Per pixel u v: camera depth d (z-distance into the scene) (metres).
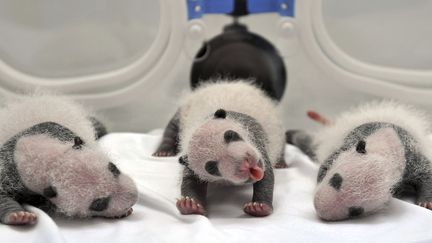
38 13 2.08
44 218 1.11
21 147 1.20
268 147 1.49
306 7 2.02
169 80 2.31
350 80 2.12
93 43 2.13
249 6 2.07
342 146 1.39
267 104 1.67
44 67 2.12
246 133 1.28
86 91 2.10
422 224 1.16
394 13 2.12
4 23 2.05
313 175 1.57
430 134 1.59
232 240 1.08
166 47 2.05
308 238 1.09
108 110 2.27
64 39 2.12
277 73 2.12
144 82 2.09
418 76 2.08
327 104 2.45
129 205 1.20
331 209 1.18
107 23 2.13
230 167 1.15
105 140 1.83
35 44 2.10
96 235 1.11
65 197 1.13
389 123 1.44
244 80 2.04
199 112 1.58
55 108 1.41
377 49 2.16
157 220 1.21
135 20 2.13
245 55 2.10
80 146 1.19
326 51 2.09
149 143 1.90
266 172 1.30
